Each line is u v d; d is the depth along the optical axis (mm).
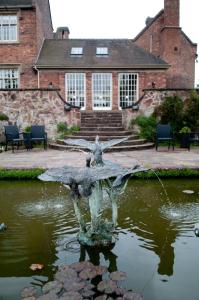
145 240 4773
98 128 15945
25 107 15391
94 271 3830
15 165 9359
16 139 13367
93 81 20438
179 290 3520
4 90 15281
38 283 3666
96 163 4621
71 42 22578
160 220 5562
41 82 19938
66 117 15578
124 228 5223
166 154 12117
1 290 3533
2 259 4223
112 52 21516
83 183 4270
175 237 4875
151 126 15305
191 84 24266
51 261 4180
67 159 10836
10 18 19844
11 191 7469
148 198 6824
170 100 15453
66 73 20062
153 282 3672
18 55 20000
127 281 3686
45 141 14039
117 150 13312
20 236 4934
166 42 22594
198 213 5910
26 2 20016
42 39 22219
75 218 5664
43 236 4930
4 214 5906
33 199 6820
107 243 4582
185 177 8500
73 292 3387
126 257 4262
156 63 20359
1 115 15227
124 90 20625
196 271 3900
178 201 6625
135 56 21156
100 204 4645
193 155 11711
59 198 6883
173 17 22531
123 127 16203
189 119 15375
